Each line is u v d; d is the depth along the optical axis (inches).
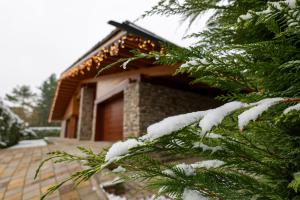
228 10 48.6
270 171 37.1
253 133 37.5
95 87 472.4
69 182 128.6
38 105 1926.7
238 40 47.8
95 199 105.0
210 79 39.3
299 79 34.8
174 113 281.3
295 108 22.0
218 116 22.0
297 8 27.2
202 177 32.7
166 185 33.8
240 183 32.4
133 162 33.3
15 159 234.5
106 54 218.7
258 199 32.7
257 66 34.5
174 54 34.5
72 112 593.3
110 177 134.2
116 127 337.7
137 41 177.5
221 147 33.9
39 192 120.3
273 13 28.7
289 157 36.8
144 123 247.6
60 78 397.7
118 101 343.0
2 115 386.9
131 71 273.7
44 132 1082.7
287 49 32.9
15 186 137.1
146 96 258.7
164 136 24.4
